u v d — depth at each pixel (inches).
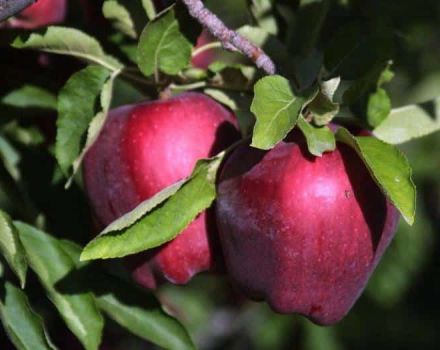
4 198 48.2
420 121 42.8
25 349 41.4
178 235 41.9
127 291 43.3
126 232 40.3
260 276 41.5
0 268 42.1
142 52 41.9
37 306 47.5
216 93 43.0
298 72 43.4
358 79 42.2
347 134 40.5
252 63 43.0
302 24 43.3
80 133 42.3
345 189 40.9
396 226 42.2
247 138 41.8
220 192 41.4
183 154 42.1
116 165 42.3
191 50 42.1
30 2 41.2
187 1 41.3
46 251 42.8
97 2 43.6
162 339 43.2
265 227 41.0
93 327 42.3
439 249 75.7
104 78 42.4
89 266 43.0
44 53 45.1
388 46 43.2
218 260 42.4
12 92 44.9
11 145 44.8
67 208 44.5
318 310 41.8
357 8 44.7
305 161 41.0
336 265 41.2
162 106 42.4
